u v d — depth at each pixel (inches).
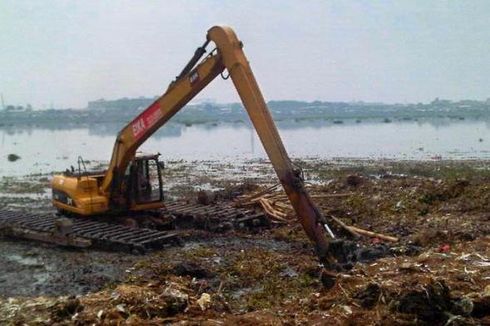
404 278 295.0
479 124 4050.2
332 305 294.5
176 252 508.1
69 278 439.5
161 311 297.1
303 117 6220.5
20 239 574.9
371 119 5570.9
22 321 295.3
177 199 831.7
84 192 588.4
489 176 978.1
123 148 569.9
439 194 663.1
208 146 2245.3
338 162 1405.0
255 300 372.5
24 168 1421.0
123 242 509.0
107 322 282.2
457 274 308.5
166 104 523.2
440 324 261.4
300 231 575.8
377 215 631.2
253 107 423.8
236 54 445.4
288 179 393.7
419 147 1904.5
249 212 641.0
